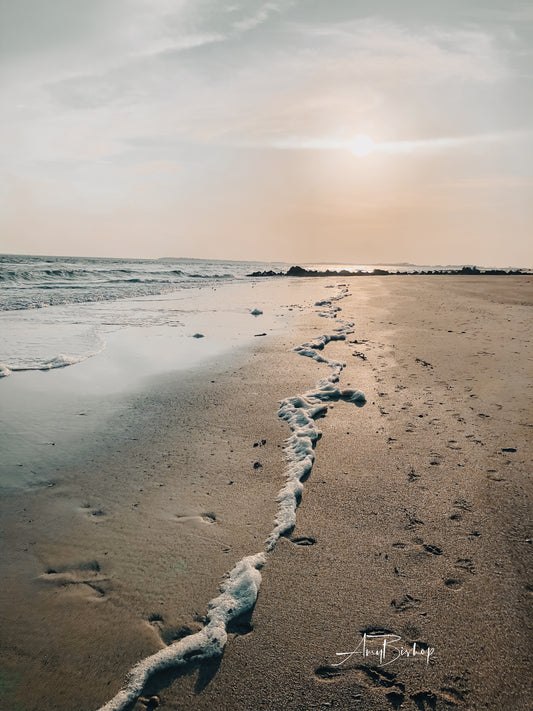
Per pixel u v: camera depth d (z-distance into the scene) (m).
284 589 2.29
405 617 2.09
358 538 2.66
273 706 1.72
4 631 2.07
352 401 4.93
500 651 1.90
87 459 3.71
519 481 3.18
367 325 9.80
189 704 1.75
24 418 4.59
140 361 6.91
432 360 6.51
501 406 4.60
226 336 8.88
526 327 9.01
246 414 4.69
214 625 2.07
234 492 3.21
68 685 1.82
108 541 2.69
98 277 29.67
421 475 3.33
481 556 2.46
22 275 24.81
